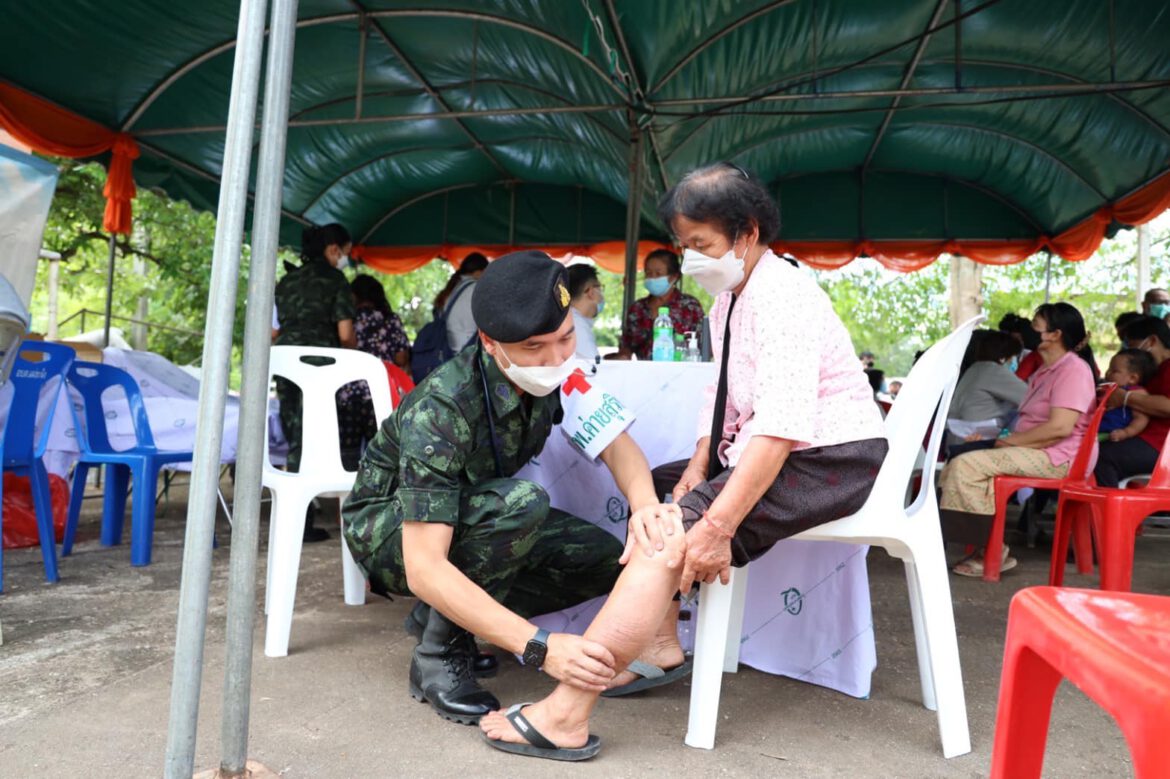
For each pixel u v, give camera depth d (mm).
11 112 5852
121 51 5914
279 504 2494
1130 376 4562
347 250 4652
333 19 6047
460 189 10562
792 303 1787
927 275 24297
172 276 15398
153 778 1642
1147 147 7570
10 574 3451
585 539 2246
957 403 5113
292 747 1799
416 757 1765
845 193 10125
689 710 2027
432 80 7277
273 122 1432
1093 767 1773
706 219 1807
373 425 4633
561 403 2100
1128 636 790
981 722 2035
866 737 1937
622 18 4898
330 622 2820
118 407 4488
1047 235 10008
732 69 6309
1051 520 5918
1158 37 6094
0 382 2746
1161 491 3002
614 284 25781
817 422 1848
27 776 1645
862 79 7074
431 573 1785
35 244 4590
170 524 4848
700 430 2191
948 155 9180
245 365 1466
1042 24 6133
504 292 1740
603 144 7992
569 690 1757
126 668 2303
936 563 1900
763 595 2412
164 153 7500
